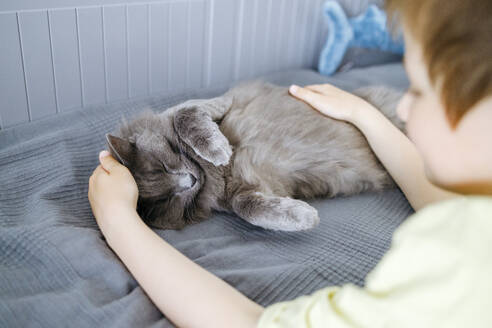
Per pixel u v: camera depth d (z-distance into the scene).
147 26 1.98
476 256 0.43
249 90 1.71
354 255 1.15
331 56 2.40
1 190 1.36
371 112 1.46
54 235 1.11
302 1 2.49
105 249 1.08
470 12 0.42
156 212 1.47
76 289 0.96
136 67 2.03
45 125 1.67
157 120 1.52
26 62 1.70
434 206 0.50
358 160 1.52
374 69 2.54
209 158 1.39
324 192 1.58
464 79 0.44
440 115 0.50
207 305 0.73
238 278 1.01
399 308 0.46
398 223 1.31
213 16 2.17
